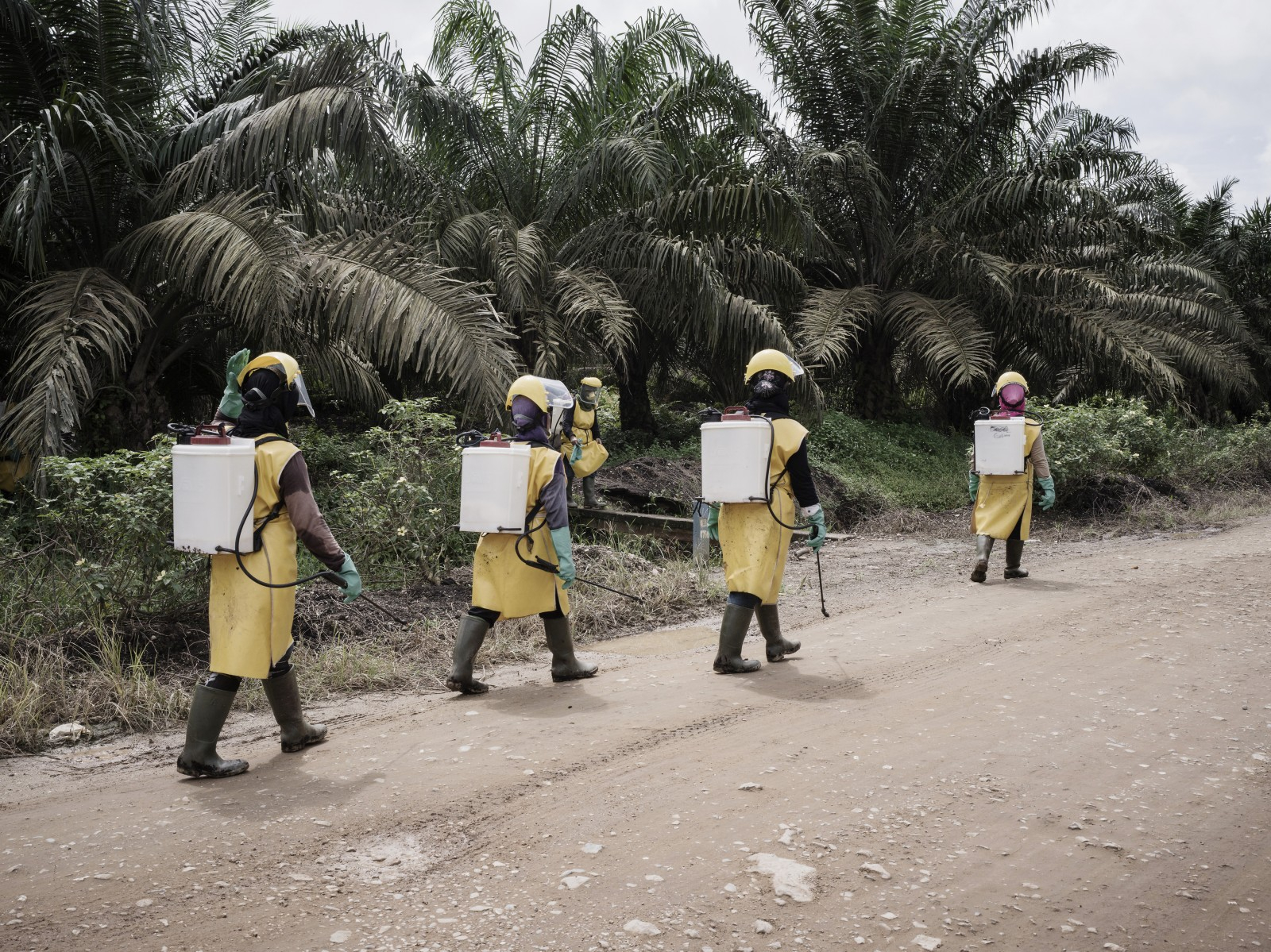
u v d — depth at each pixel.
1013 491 8.37
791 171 17.05
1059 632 6.35
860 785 3.84
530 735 4.48
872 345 18.31
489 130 13.90
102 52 9.72
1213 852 3.25
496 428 9.41
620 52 14.44
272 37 11.23
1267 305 24.64
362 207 12.30
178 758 4.05
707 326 13.98
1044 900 2.95
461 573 7.98
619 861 3.23
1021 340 19.28
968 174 17.75
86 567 5.96
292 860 3.25
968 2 16.94
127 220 10.14
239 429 4.09
